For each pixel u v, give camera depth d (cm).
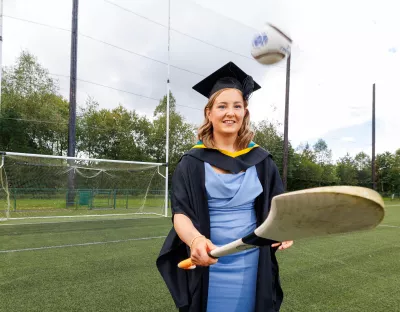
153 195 1538
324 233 75
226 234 121
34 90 2473
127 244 625
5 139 2297
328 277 425
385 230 905
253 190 126
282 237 81
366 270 462
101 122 2961
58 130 2527
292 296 353
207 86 153
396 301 343
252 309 123
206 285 121
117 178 1580
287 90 1980
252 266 125
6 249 570
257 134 2716
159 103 2950
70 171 1366
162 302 325
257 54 275
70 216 1166
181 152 2811
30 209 1257
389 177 4425
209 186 123
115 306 313
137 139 3061
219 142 134
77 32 1414
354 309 320
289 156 2967
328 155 5025
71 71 1408
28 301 325
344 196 60
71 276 411
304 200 66
